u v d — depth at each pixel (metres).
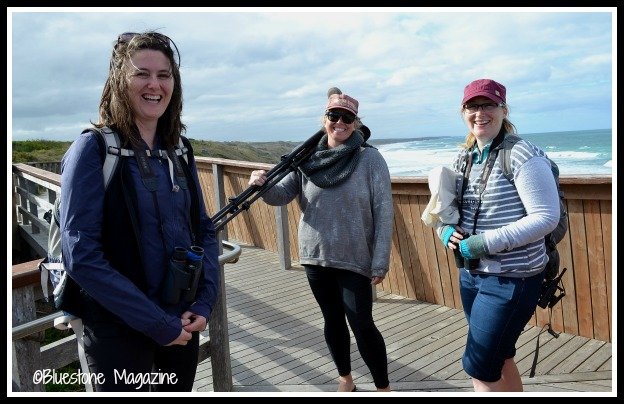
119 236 1.61
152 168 1.68
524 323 2.02
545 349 3.47
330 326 2.78
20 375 2.13
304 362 3.53
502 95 2.05
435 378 3.19
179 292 1.68
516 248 1.98
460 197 2.15
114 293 1.54
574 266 3.60
